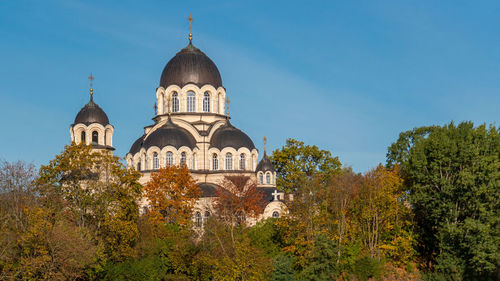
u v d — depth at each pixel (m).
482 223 77.88
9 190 73.38
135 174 81.25
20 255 67.06
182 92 120.06
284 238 85.25
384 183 86.56
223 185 105.19
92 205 76.50
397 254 84.50
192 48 126.12
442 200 82.12
